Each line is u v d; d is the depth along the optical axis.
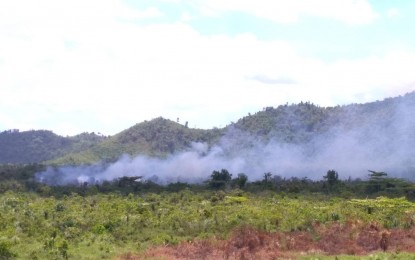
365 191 80.81
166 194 79.31
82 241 42.00
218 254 37.94
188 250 38.88
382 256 35.81
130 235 44.84
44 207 60.88
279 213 52.00
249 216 50.44
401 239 42.19
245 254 37.69
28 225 47.09
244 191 83.06
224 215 51.59
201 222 48.31
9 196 77.88
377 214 52.94
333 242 41.34
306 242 41.25
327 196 75.56
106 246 40.19
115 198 75.56
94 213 54.72
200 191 83.75
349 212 53.12
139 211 57.06
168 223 48.81
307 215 50.50
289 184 90.31
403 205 59.22
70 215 52.53
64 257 36.12
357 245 40.62
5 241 37.50
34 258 35.56
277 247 40.12
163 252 38.41
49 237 42.38
